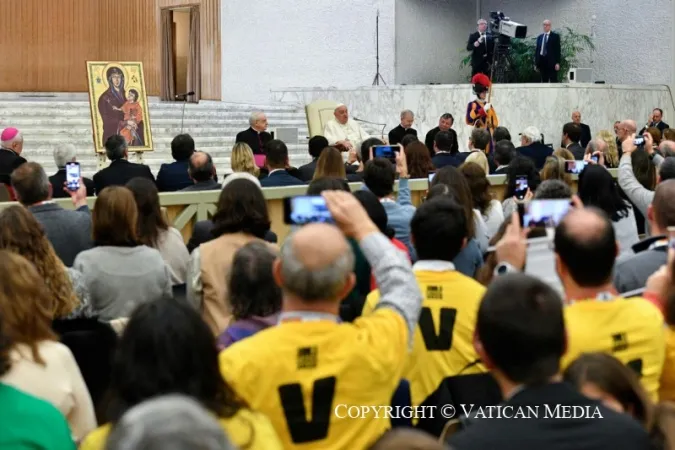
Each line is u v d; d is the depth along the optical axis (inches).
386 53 961.5
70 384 154.0
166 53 1139.9
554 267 175.6
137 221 242.7
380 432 138.6
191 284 234.4
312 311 136.9
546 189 252.4
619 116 860.6
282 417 134.2
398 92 872.3
